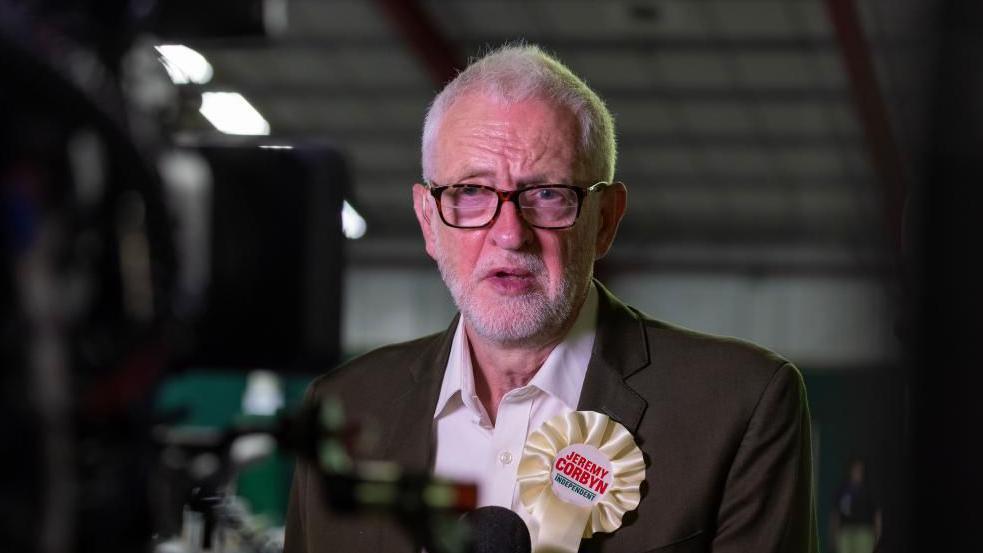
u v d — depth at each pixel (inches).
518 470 63.1
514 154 60.7
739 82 452.8
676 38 426.6
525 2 410.0
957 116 33.6
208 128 34.6
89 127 27.8
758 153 510.9
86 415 28.5
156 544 31.8
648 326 69.9
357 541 67.0
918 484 34.9
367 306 606.9
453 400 67.6
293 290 33.4
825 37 410.3
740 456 64.1
